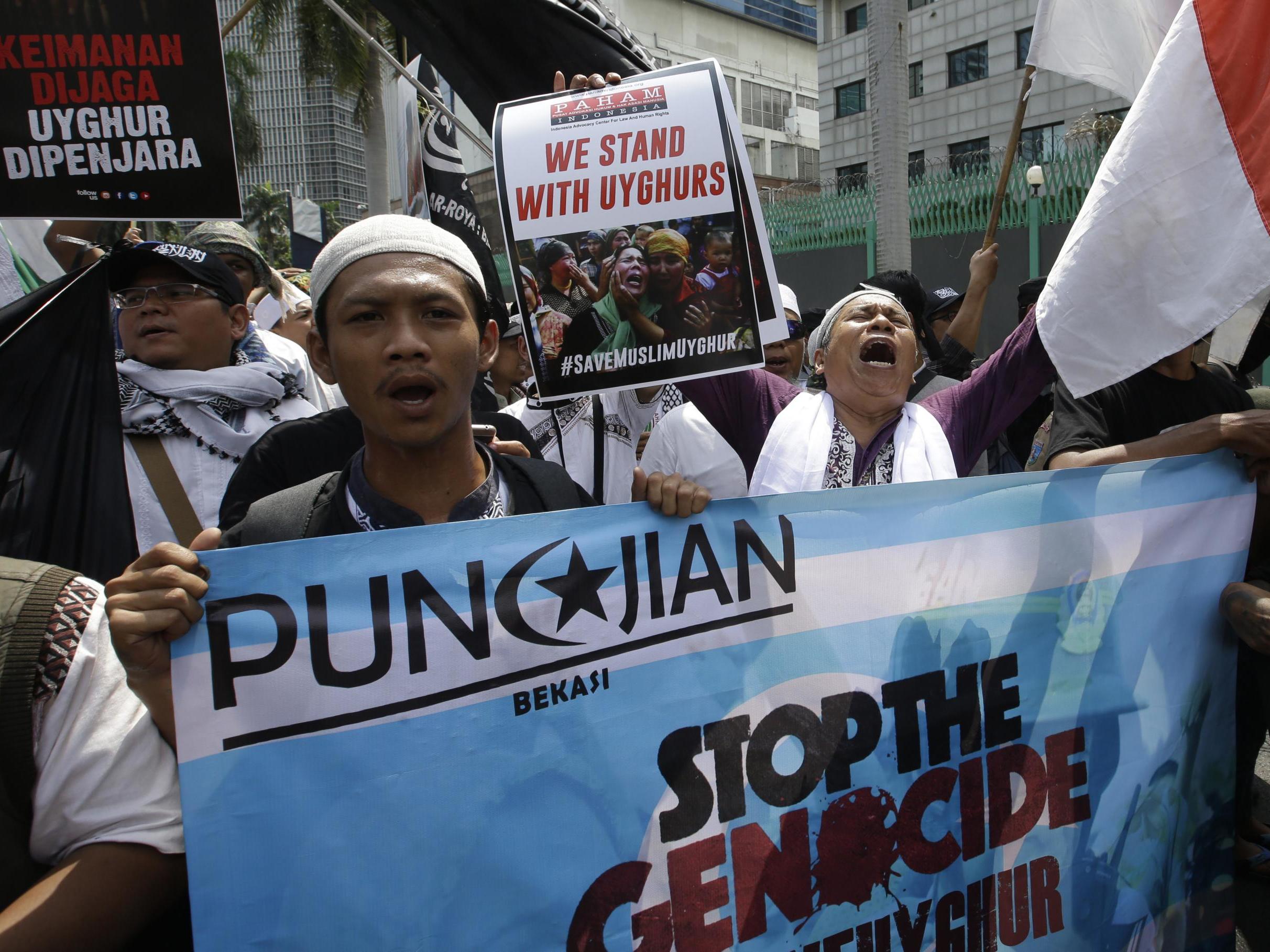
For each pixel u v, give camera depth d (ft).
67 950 3.67
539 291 5.92
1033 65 9.55
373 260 4.44
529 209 5.95
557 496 5.41
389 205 55.83
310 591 4.42
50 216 6.75
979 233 42.06
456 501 4.95
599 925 4.90
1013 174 40.91
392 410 4.45
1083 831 6.23
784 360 11.19
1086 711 6.25
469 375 4.60
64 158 6.75
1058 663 6.18
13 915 3.64
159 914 4.19
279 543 4.40
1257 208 6.20
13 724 3.71
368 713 4.49
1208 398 8.34
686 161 5.99
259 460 6.76
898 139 32.45
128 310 7.98
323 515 4.96
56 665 3.86
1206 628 6.68
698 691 5.24
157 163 6.84
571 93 6.10
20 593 3.91
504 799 4.73
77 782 3.89
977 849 5.91
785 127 142.00
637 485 5.53
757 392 7.89
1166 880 6.52
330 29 52.31
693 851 5.15
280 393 8.45
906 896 5.69
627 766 5.03
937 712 5.84
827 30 87.81
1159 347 6.44
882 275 11.98
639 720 5.08
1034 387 7.41
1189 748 6.62
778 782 5.40
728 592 5.35
